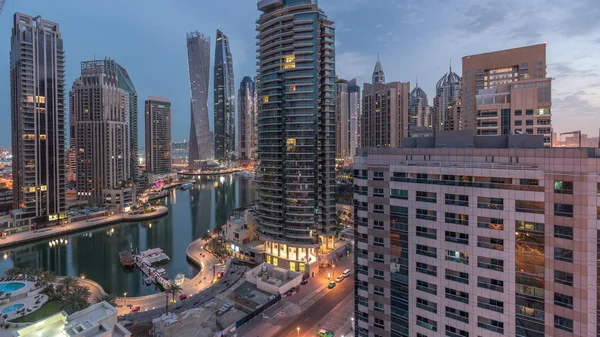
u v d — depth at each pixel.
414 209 60.47
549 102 99.12
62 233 199.75
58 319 80.25
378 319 66.12
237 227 156.00
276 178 143.25
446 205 56.75
